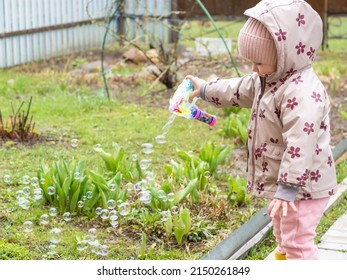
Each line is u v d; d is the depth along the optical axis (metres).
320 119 4.40
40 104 10.62
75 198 6.27
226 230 6.05
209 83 5.09
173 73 11.91
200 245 5.79
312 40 4.55
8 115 9.61
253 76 4.88
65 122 9.80
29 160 7.98
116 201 6.27
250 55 4.59
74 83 12.44
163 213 5.88
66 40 15.46
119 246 5.73
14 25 14.11
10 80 12.48
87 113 10.36
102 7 16.17
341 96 11.62
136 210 6.25
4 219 6.22
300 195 4.52
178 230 5.73
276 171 4.66
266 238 6.03
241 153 8.46
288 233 4.66
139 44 16.36
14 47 14.16
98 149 7.19
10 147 8.43
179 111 5.23
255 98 4.76
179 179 6.77
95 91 11.88
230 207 6.55
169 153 8.45
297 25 4.47
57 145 8.64
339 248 5.78
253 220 5.93
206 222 6.11
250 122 4.77
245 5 16.41
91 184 6.41
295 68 4.53
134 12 16.45
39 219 6.18
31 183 6.61
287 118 4.44
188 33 18.38
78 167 6.59
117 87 12.19
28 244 5.73
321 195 4.57
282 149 4.62
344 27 20.73
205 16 16.59
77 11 15.68
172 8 16.45
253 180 4.82
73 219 6.22
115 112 10.45
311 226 4.62
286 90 4.49
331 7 16.88
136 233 5.96
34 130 9.05
